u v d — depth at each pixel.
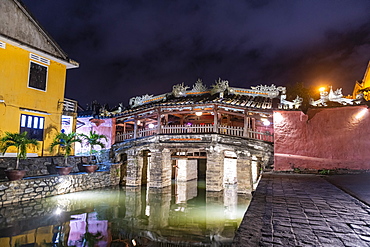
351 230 4.79
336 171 14.43
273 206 6.61
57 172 17.19
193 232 10.20
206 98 20.12
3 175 14.41
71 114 21.22
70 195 15.90
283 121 17.00
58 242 8.59
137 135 21.27
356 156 14.88
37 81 18.20
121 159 22.38
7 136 13.93
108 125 22.77
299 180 11.50
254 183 20.88
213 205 14.70
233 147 18.12
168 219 11.93
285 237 4.44
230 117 22.91
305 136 16.38
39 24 18.38
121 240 9.15
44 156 18.25
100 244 8.62
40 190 14.45
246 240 4.29
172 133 19.33
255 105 18.00
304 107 16.88
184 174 25.12
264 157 17.73
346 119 15.52
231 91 21.11
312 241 4.26
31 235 9.07
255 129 20.64
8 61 16.47
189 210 13.62
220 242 9.15
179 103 18.98
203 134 18.48
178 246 8.78
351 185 9.73
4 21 16.22
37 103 18.08
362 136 14.93
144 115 21.34
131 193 17.80
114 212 12.83
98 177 19.00
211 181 17.98
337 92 16.69
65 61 19.84
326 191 8.67
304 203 6.93
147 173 22.47
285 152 16.56
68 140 17.30
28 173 15.67
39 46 18.44
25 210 12.14
